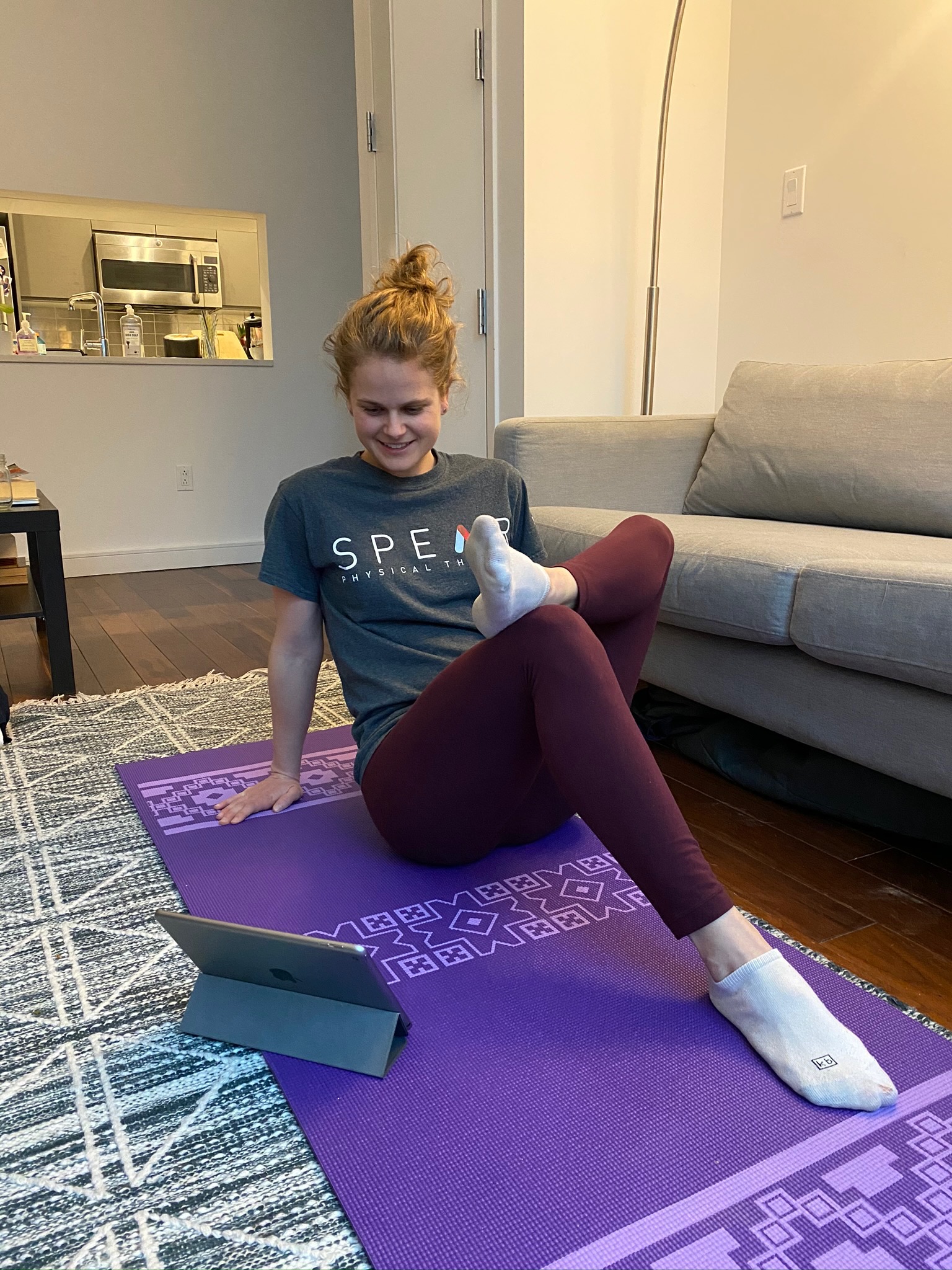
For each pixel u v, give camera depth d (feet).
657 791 3.03
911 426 6.40
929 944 3.96
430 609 4.34
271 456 15.92
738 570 5.14
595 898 4.06
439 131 9.50
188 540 15.52
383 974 3.50
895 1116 2.77
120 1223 2.44
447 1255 2.31
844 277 8.79
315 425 16.15
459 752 3.54
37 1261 2.33
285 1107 2.87
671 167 9.68
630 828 3.01
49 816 5.12
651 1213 2.43
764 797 5.62
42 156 13.66
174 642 9.91
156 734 6.59
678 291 10.01
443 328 3.99
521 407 9.41
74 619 11.22
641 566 3.68
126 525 15.02
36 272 16.87
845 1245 2.34
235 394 15.43
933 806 4.77
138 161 14.26
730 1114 2.77
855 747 4.69
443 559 4.40
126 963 3.69
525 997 3.35
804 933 4.03
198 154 14.64
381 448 4.10
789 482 7.00
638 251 9.68
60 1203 2.51
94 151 13.97
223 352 17.39
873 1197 2.48
